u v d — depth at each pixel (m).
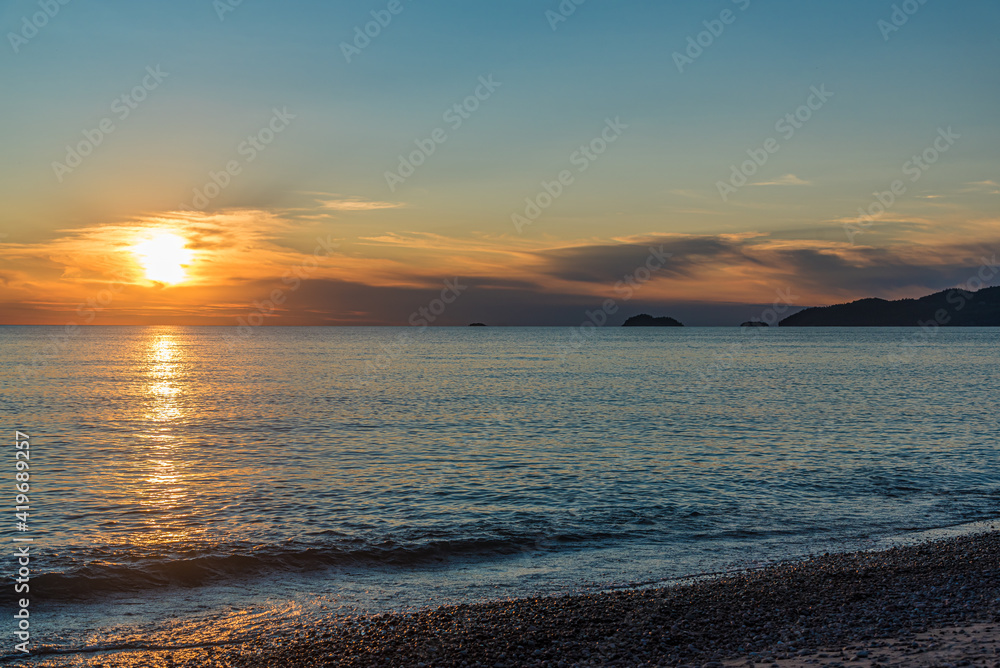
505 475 27.30
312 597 14.60
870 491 24.58
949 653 9.99
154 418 45.03
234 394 60.62
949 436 37.09
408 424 42.16
